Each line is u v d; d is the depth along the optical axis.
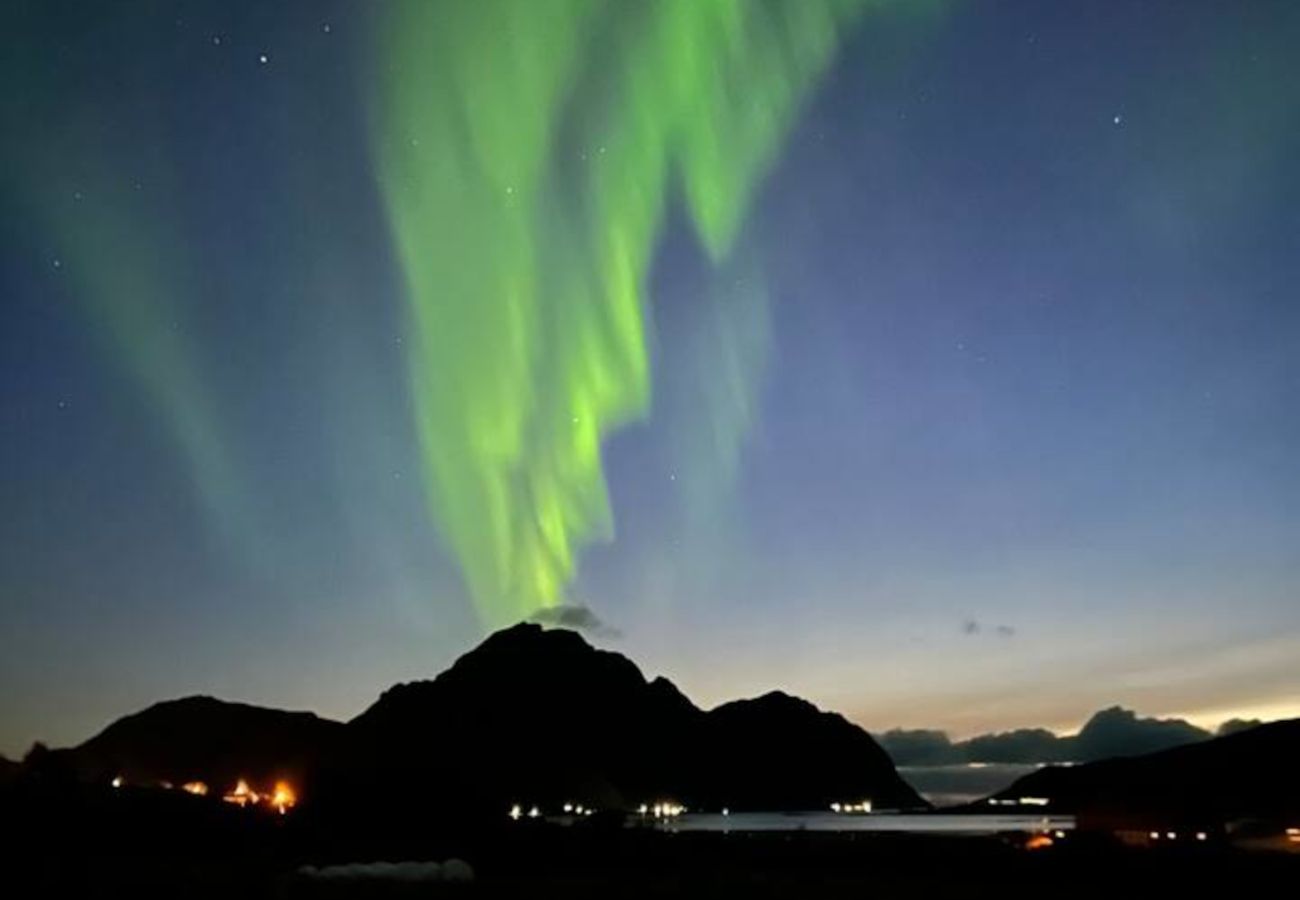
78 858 41.94
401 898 31.72
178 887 32.94
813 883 37.56
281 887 33.25
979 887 36.84
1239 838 56.03
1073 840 54.91
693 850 52.34
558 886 35.59
